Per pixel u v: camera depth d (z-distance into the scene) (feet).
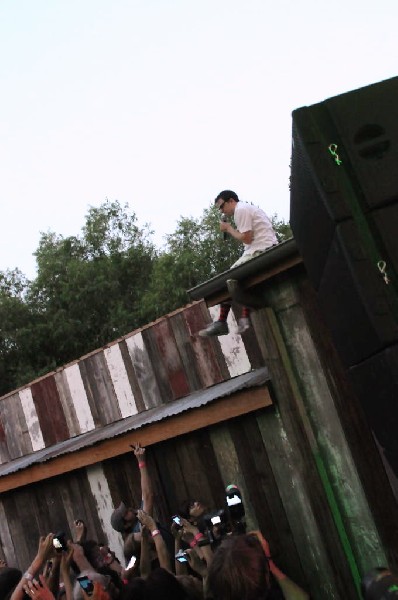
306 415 19.88
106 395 30.89
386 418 10.55
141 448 24.02
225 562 10.73
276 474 22.29
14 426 35.55
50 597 15.34
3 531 34.06
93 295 74.43
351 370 11.23
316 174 9.87
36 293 77.71
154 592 14.66
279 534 22.25
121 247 82.64
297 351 19.89
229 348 26.14
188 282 68.33
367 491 18.70
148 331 28.96
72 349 72.95
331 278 10.68
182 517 20.79
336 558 19.88
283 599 15.34
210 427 24.40
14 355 73.05
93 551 19.45
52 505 31.45
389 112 9.98
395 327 9.59
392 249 9.69
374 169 9.84
